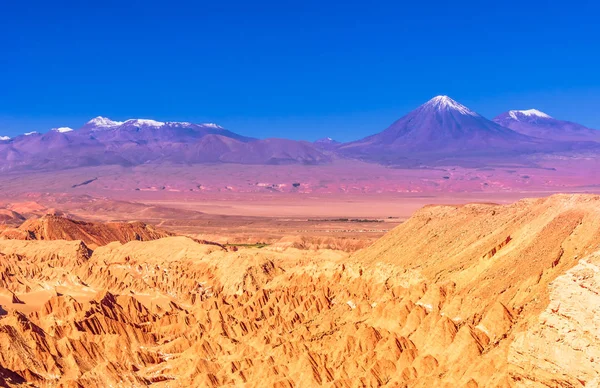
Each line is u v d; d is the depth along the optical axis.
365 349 140.12
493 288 137.50
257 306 187.00
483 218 176.00
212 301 193.25
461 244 168.50
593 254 97.94
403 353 132.12
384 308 152.12
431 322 137.50
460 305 138.75
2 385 133.00
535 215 157.00
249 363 144.75
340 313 166.50
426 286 154.75
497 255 151.12
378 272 176.88
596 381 89.88
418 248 179.75
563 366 93.81
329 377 132.88
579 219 141.62
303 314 173.00
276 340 157.12
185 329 174.75
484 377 112.31
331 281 190.25
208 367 146.88
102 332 169.12
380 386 126.75
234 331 168.38
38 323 175.62
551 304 97.06
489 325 124.94
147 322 184.88
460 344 124.06
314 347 145.75
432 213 195.88
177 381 143.62
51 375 143.75
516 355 100.62
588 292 92.75
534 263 135.88
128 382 143.62
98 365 148.12
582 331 92.62
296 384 133.25
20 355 144.50
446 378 118.62
